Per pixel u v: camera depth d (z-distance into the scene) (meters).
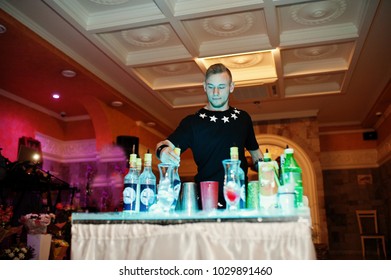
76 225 1.55
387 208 8.11
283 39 4.57
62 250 4.25
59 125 7.29
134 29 4.43
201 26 4.42
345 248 8.42
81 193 6.88
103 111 6.31
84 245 1.52
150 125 7.96
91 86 5.58
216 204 1.58
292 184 1.51
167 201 1.62
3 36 4.04
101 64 5.25
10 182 4.82
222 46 4.80
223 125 1.99
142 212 1.61
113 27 4.13
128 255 1.45
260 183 1.56
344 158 8.89
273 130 7.97
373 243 8.30
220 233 1.39
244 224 1.38
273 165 1.59
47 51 4.41
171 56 4.99
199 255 1.38
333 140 9.06
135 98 6.57
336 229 8.58
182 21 4.09
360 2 3.93
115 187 6.48
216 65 1.96
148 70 5.75
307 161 7.62
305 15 4.19
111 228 1.51
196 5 3.87
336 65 5.47
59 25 4.20
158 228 1.45
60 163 7.23
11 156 5.86
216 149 1.97
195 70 5.79
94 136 7.20
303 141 7.75
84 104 6.27
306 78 6.21
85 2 3.92
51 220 4.54
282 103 7.20
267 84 5.98
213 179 1.94
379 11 3.93
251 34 4.62
